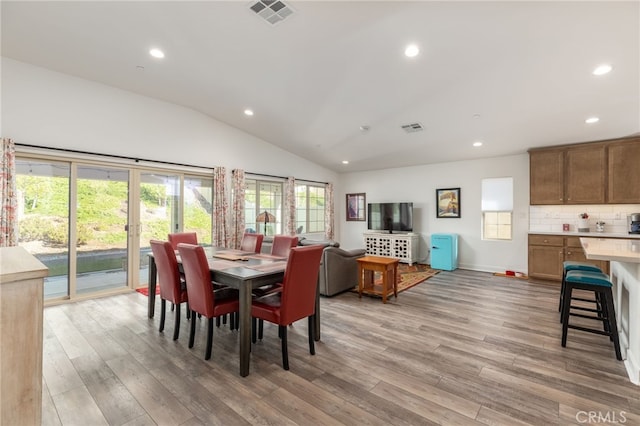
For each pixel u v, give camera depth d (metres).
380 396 2.02
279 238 3.88
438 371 2.33
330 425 1.74
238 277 2.34
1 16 2.87
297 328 3.27
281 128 5.70
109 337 2.96
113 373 2.30
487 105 3.99
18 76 3.67
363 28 2.78
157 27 2.99
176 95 4.68
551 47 2.78
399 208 7.07
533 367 2.38
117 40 3.23
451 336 2.97
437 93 3.83
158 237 5.00
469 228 6.32
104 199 4.43
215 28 2.94
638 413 1.84
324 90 4.07
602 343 2.80
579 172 4.98
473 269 6.25
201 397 2.01
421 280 5.29
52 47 3.40
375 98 4.12
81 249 4.23
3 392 0.87
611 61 2.91
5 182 3.48
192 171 5.33
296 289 2.43
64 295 4.11
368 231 7.68
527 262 5.57
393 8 2.50
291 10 2.61
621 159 4.67
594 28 2.49
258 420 1.78
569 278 2.69
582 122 4.23
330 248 4.36
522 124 4.44
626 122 4.16
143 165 4.75
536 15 2.41
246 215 6.30
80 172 4.20
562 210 5.36
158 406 1.91
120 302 4.08
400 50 3.04
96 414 1.84
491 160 6.07
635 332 2.25
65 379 2.22
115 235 4.54
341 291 4.55
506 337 2.94
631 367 2.25
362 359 2.53
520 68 3.14
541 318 3.46
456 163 6.51
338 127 5.29
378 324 3.31
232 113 5.26
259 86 4.15
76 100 4.09
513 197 5.80
